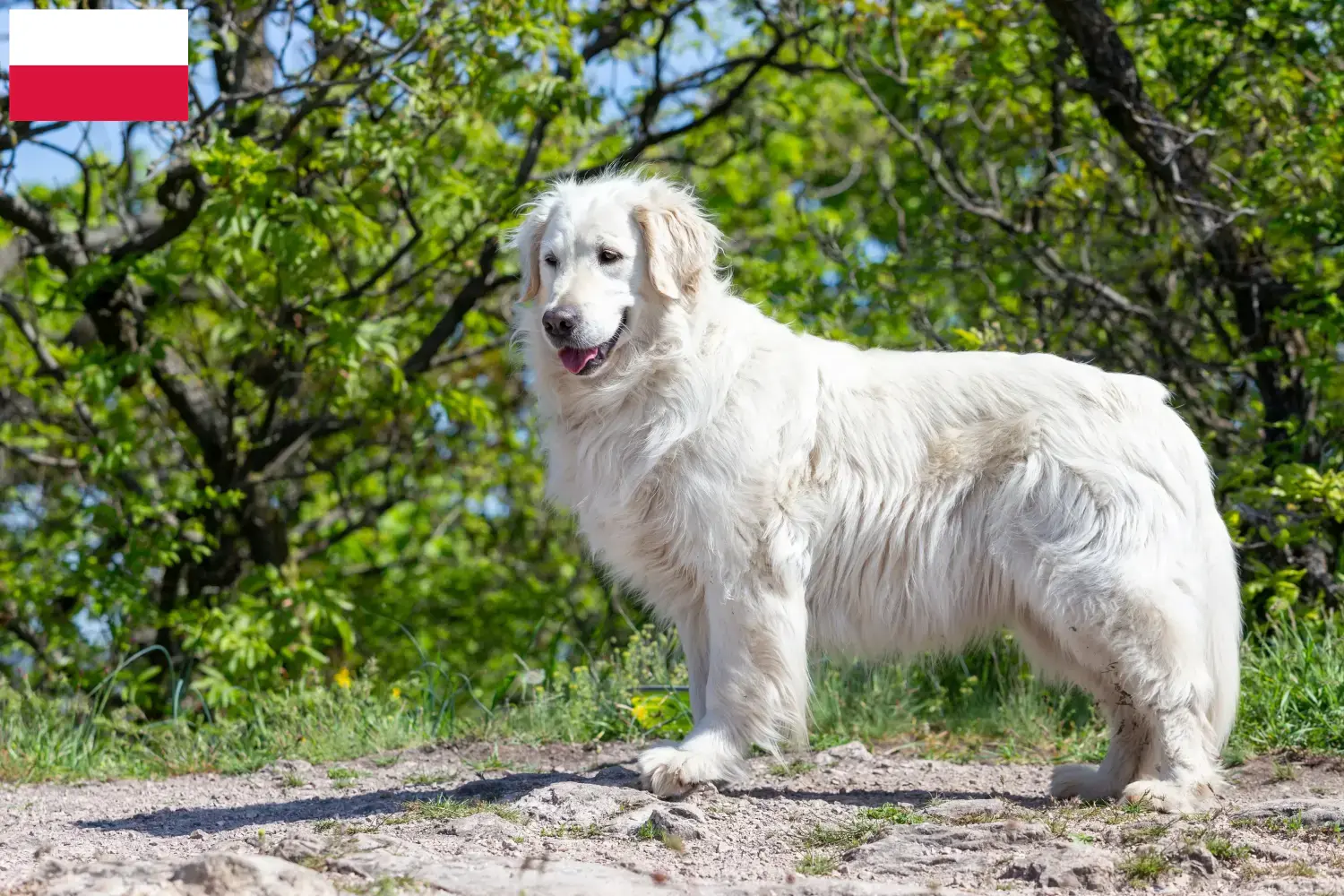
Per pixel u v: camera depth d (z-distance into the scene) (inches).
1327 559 301.1
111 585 356.8
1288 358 330.3
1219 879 135.3
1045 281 385.4
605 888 128.1
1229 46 344.2
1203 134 325.4
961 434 179.6
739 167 581.0
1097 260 385.1
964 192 395.2
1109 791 175.0
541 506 525.0
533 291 192.4
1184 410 347.9
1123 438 174.2
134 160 475.5
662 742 238.7
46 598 370.9
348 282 394.6
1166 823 154.9
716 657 180.1
